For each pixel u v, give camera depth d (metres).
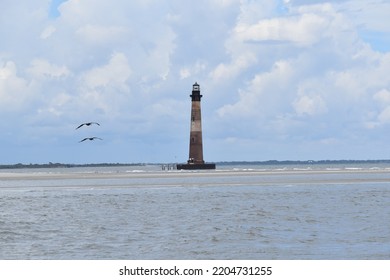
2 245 114.88
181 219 153.88
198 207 181.88
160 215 162.75
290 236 123.56
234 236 124.31
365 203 191.50
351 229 132.75
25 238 123.56
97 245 114.31
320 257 101.38
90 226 141.38
